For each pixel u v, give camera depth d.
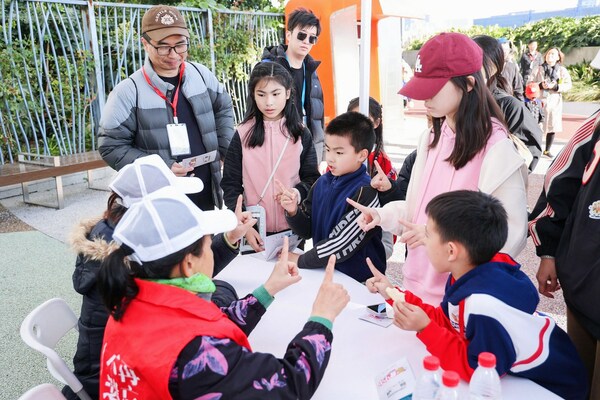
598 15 13.27
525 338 1.30
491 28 14.43
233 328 1.15
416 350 1.51
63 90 6.20
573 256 1.64
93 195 6.08
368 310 1.75
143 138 2.93
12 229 4.86
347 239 2.05
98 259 1.41
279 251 2.30
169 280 1.16
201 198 3.18
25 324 1.61
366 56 2.84
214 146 3.18
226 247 1.95
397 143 8.86
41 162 5.57
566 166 1.81
